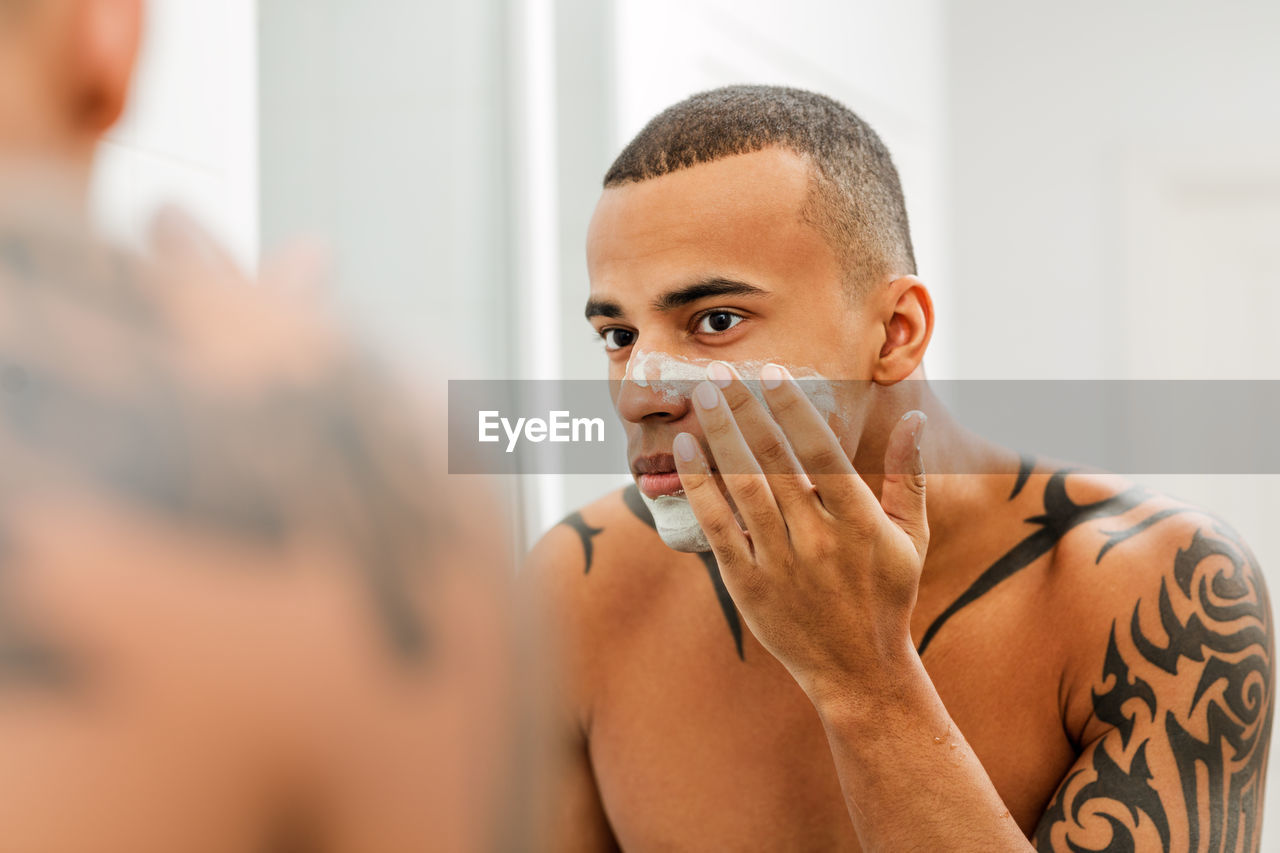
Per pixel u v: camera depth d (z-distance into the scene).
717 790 0.72
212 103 0.68
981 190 2.62
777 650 0.57
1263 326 2.47
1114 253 2.53
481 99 1.17
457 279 1.12
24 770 0.09
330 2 0.98
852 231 0.61
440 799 0.12
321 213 0.97
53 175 0.11
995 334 2.61
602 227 0.61
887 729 0.56
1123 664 0.66
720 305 0.58
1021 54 2.59
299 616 0.10
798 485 0.55
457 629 0.12
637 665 0.76
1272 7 2.42
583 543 0.81
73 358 0.10
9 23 0.11
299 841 0.11
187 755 0.10
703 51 1.53
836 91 1.99
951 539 0.70
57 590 0.09
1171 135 2.49
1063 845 0.61
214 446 0.10
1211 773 0.62
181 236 0.11
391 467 0.12
